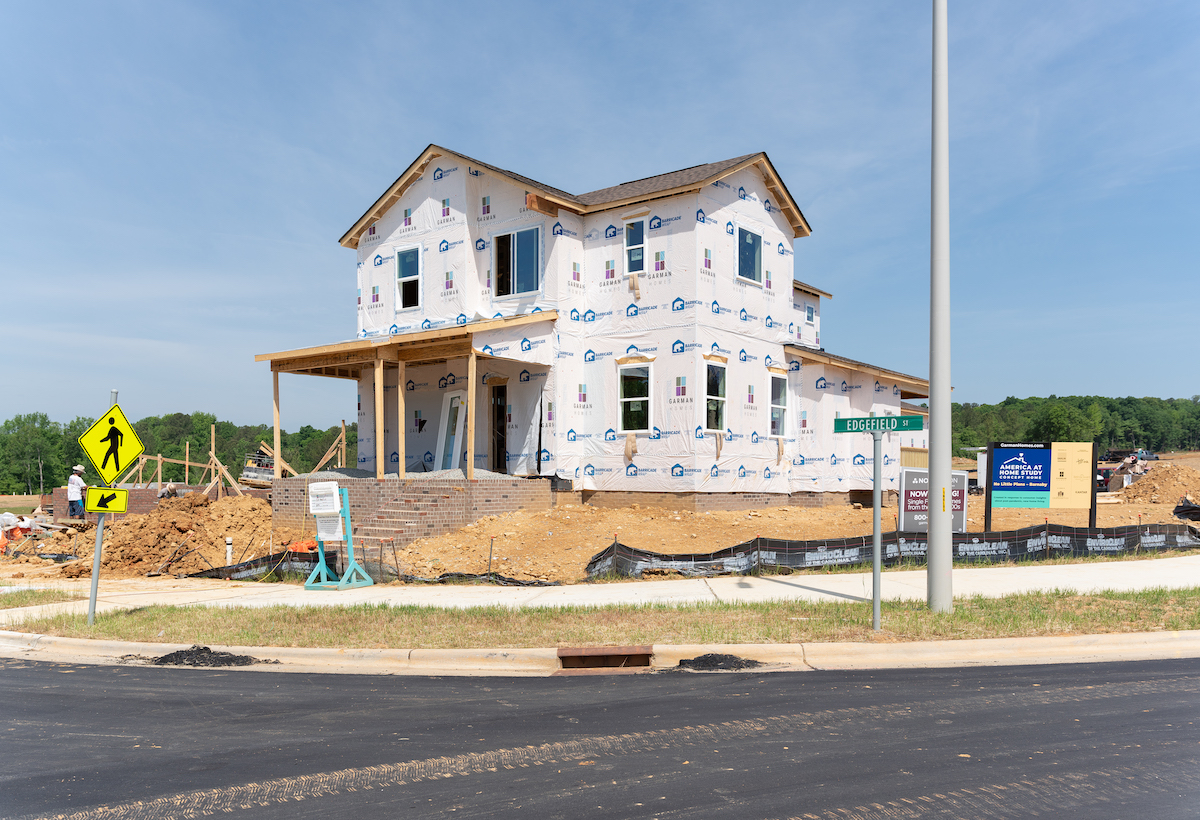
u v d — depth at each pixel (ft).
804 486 77.71
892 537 48.98
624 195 70.44
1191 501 84.38
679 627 32.24
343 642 31.96
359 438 83.97
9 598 45.88
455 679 27.55
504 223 73.77
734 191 70.95
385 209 81.97
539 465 69.00
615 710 23.12
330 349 67.36
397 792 17.15
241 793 17.34
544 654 29.27
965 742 19.69
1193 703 22.77
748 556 47.09
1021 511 70.49
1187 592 37.04
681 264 66.39
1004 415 530.68
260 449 104.17
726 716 22.22
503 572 49.08
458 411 75.87
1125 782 17.01
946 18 35.40
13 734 22.20
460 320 74.54
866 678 26.20
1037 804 15.87
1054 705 22.72
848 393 84.79
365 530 59.21
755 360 72.59
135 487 97.19
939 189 35.12
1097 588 38.99
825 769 17.97
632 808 15.94
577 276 71.61
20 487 433.07
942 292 34.96
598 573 46.93
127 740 21.39
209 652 31.53
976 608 34.63
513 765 18.69
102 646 33.65
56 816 16.31
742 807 15.88
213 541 65.62
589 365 71.31
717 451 67.10
